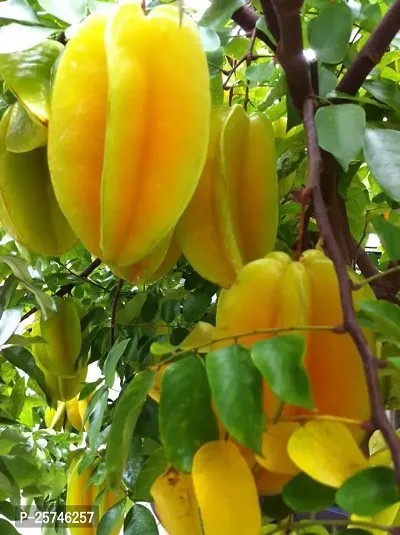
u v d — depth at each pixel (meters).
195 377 0.19
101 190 0.21
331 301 0.22
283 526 0.22
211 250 0.26
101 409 0.31
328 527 0.26
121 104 0.21
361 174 0.46
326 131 0.25
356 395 0.22
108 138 0.20
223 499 0.18
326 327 0.19
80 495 0.41
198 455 0.19
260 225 0.27
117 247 0.21
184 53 0.22
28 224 0.28
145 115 0.22
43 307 0.37
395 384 0.33
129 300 0.45
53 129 0.22
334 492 0.18
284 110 0.38
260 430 0.17
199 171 0.22
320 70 0.29
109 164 0.20
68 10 0.28
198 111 0.22
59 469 0.51
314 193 0.22
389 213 0.42
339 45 0.29
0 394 0.46
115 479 0.27
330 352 0.22
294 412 0.21
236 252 0.25
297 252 0.24
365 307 0.20
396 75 0.41
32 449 0.48
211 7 0.33
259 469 0.21
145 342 0.41
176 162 0.22
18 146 0.25
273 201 0.27
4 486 0.40
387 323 0.21
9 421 0.43
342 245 0.30
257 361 0.18
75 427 0.53
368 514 0.16
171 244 0.29
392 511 0.21
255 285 0.22
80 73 0.22
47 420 0.59
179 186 0.22
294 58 0.26
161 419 0.19
